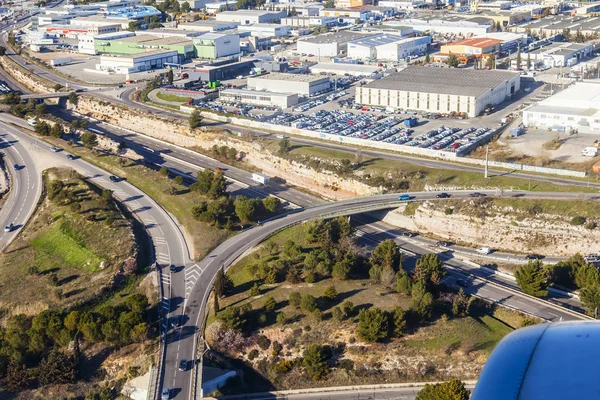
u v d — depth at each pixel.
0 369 86.56
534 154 140.00
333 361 84.06
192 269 106.19
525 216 114.88
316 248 109.00
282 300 93.88
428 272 96.38
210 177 134.12
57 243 116.25
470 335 85.38
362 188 134.50
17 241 119.38
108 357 87.81
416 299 88.50
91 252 111.38
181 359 84.69
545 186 123.12
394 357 83.44
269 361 85.19
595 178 125.06
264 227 118.81
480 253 111.50
